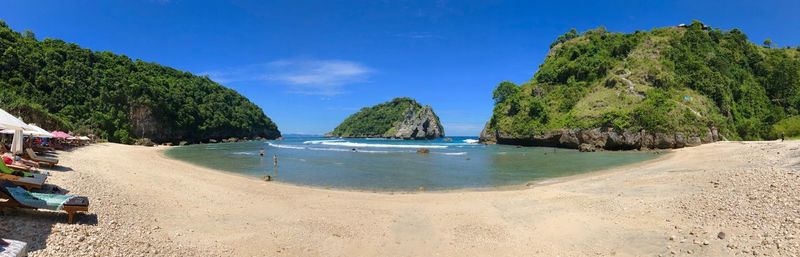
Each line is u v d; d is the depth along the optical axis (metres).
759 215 11.03
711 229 10.58
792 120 66.75
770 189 13.70
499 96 91.19
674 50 75.44
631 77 70.38
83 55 89.50
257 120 151.50
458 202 16.95
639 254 9.64
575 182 22.67
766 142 45.09
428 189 21.78
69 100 72.81
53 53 79.88
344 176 27.39
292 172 29.56
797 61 81.12
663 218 12.25
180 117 97.44
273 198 17.17
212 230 11.62
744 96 72.56
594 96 70.56
